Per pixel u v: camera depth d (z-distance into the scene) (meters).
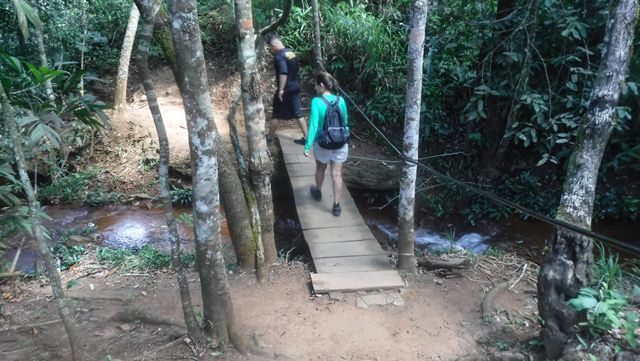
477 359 3.81
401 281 4.86
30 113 3.99
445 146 8.63
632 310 3.82
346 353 3.93
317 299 4.68
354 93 9.16
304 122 7.70
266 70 9.73
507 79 7.30
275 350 3.89
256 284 4.93
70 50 9.95
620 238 7.28
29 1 8.38
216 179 3.41
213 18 10.67
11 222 4.55
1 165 4.39
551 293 3.59
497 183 8.17
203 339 3.80
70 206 8.05
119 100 9.19
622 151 7.87
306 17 9.38
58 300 3.39
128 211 7.94
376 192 8.20
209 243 3.53
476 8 7.72
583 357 3.36
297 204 6.31
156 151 8.69
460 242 7.28
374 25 8.95
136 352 3.83
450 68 8.38
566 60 7.05
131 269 5.38
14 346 4.02
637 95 6.93
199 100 3.16
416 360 3.85
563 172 8.11
